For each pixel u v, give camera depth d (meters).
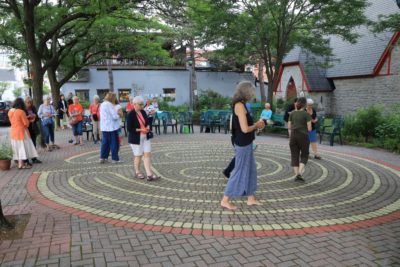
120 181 7.64
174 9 13.48
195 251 4.32
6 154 8.90
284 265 4.00
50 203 6.13
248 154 5.71
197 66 33.22
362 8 16.78
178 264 4.00
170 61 24.67
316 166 9.29
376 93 20.36
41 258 4.12
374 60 20.45
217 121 17.58
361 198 6.46
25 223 5.19
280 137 15.75
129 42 20.98
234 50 18.66
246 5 16.83
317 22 17.08
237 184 5.77
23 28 13.56
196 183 7.45
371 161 10.05
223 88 33.50
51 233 4.82
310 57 22.12
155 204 6.08
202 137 15.40
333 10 15.88
